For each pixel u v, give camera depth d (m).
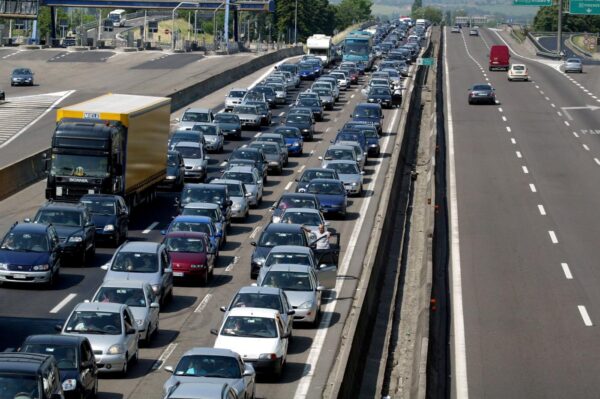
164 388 36.88
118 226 68.44
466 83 182.12
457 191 90.44
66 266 62.56
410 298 59.47
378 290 58.97
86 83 171.88
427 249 60.94
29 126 124.00
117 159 73.06
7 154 104.31
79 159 72.12
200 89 158.00
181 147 94.19
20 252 57.16
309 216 69.75
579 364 46.06
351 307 55.66
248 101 133.88
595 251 69.19
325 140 120.56
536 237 73.25
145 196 81.81
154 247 55.69
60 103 144.88
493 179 96.12
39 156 92.69
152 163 81.12
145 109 78.50
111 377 42.38
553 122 135.12
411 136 124.19
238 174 84.25
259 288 48.16
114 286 48.31
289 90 171.38
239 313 44.34
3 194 84.19
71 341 37.94
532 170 100.94
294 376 43.88
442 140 119.25
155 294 52.66
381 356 49.00
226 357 38.03
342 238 73.19
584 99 161.00
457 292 58.69
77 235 62.62
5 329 48.53
